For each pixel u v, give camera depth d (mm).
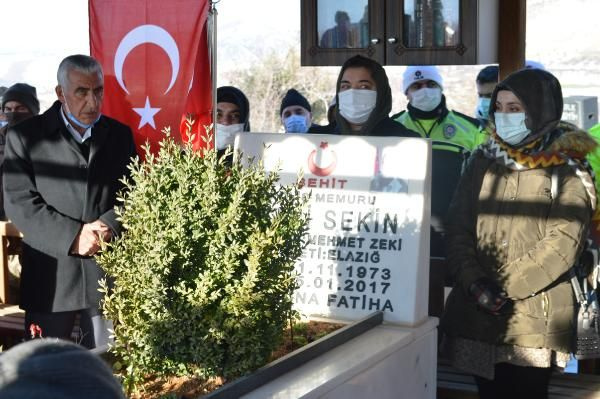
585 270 3508
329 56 4875
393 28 4730
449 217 3549
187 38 3887
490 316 3373
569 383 3969
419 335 3186
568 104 6410
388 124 4324
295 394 2381
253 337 2494
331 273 3334
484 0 4660
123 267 2506
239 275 2516
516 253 3326
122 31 3953
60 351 1005
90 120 3559
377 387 2834
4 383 948
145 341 2486
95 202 3559
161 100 3939
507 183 3395
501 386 3457
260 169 2627
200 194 2510
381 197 3324
